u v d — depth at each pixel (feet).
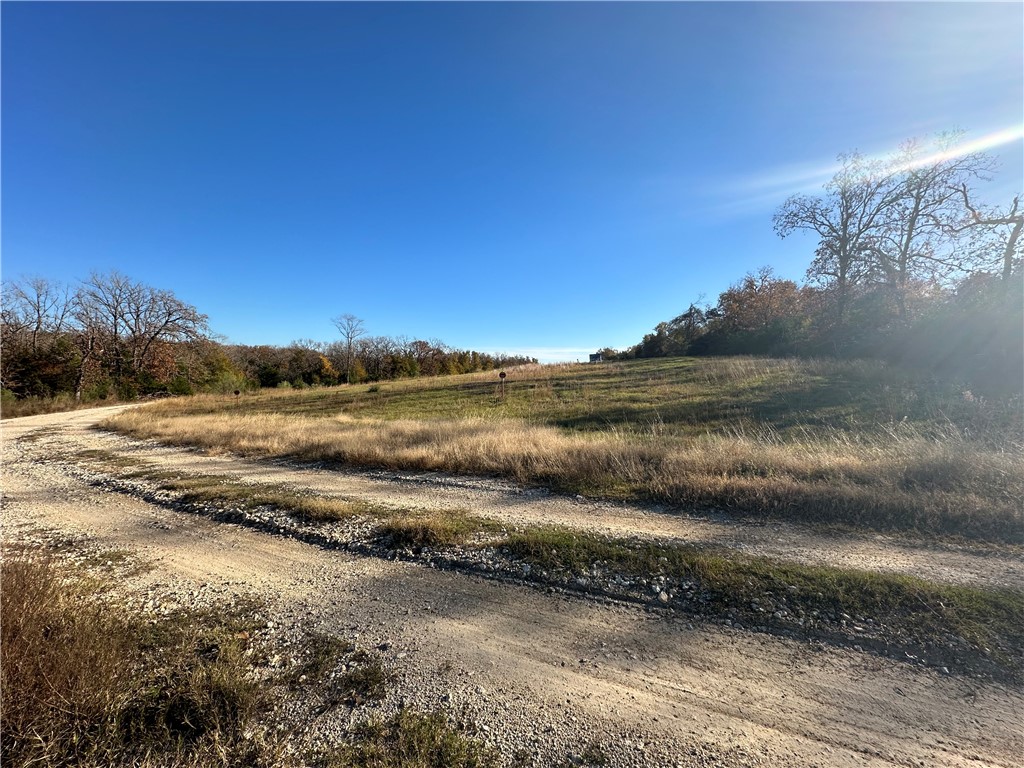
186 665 9.99
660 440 29.99
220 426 50.72
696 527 17.43
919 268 75.61
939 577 12.48
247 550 17.43
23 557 14.28
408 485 25.72
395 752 7.67
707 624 11.30
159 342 152.25
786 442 30.58
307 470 30.89
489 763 7.43
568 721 8.29
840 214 87.97
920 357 56.13
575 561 14.71
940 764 7.11
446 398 70.69
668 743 7.73
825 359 69.26
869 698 8.59
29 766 7.29
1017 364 41.27
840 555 14.29
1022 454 19.99
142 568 15.94
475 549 16.12
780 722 8.11
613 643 10.71
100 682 8.77
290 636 11.35
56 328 133.49
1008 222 61.67
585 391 63.00
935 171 72.43
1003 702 8.31
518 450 29.50
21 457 41.47
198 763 7.50
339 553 16.78
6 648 8.49
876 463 21.16
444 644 10.87
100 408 106.93
